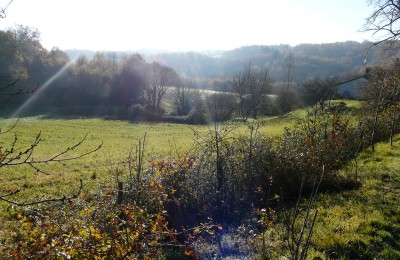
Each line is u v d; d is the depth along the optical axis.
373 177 11.30
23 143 32.12
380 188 10.30
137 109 66.94
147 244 5.10
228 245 7.66
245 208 9.80
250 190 10.14
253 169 10.40
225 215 9.41
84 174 17.86
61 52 78.38
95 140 36.88
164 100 77.88
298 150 11.53
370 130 16.80
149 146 30.19
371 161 12.98
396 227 7.66
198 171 9.71
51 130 44.78
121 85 72.12
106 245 4.72
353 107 30.23
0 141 32.19
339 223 7.95
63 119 59.53
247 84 55.62
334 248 6.91
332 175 11.00
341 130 13.25
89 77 72.19
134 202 6.83
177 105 71.31
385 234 7.33
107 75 73.00
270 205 10.04
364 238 7.18
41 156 24.33
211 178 9.98
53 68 69.88
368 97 29.00
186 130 48.53
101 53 85.06
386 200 9.29
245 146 11.25
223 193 9.75
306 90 55.16
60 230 4.95
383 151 14.05
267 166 10.80
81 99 71.75
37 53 62.59
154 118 65.00
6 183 15.76
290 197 10.63
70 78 71.25
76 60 84.19
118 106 71.56
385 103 19.45
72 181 16.34
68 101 71.25
